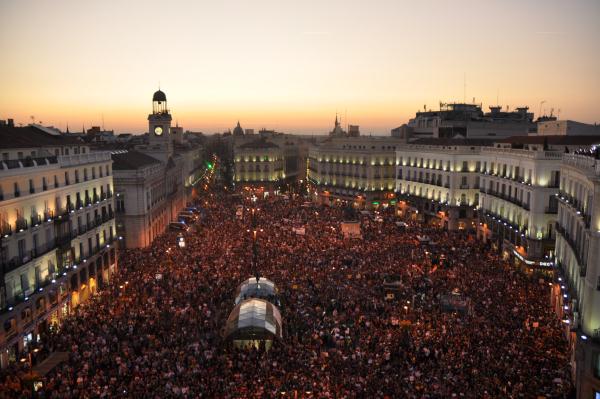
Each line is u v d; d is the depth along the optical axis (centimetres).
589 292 3681
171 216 10575
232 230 8525
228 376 3506
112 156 8319
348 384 3356
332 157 14112
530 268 6319
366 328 4375
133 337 4169
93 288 6069
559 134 8256
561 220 5228
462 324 4366
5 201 4378
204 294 5253
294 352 3900
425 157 10762
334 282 5647
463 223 9712
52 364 3691
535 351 3866
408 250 7088
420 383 3372
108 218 6725
